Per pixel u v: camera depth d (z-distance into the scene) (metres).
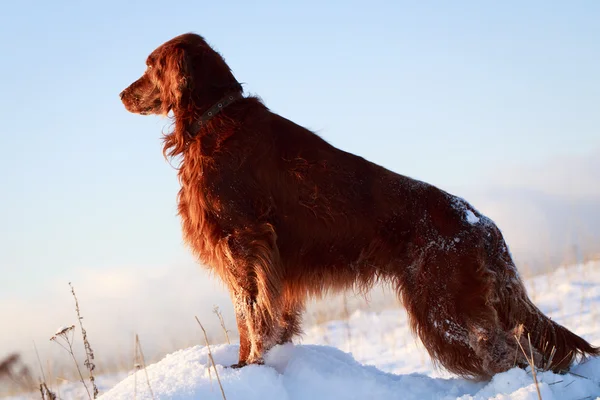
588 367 3.98
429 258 3.84
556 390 3.46
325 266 4.10
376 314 8.31
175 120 4.21
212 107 4.11
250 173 3.95
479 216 4.04
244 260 3.89
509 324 3.88
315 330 7.60
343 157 4.14
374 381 3.62
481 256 3.83
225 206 3.90
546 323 3.95
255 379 3.43
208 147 4.00
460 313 3.77
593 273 8.59
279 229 4.02
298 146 4.08
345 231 3.99
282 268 4.01
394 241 3.96
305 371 3.66
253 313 3.88
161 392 3.26
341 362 3.87
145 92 4.41
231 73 4.29
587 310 6.52
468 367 3.79
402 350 6.11
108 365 6.52
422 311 3.86
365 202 4.00
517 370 3.57
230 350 4.14
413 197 4.02
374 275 4.07
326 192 3.99
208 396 3.26
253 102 4.19
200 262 4.19
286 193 4.00
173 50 4.16
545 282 8.49
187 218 4.13
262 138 4.03
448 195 4.07
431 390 3.67
